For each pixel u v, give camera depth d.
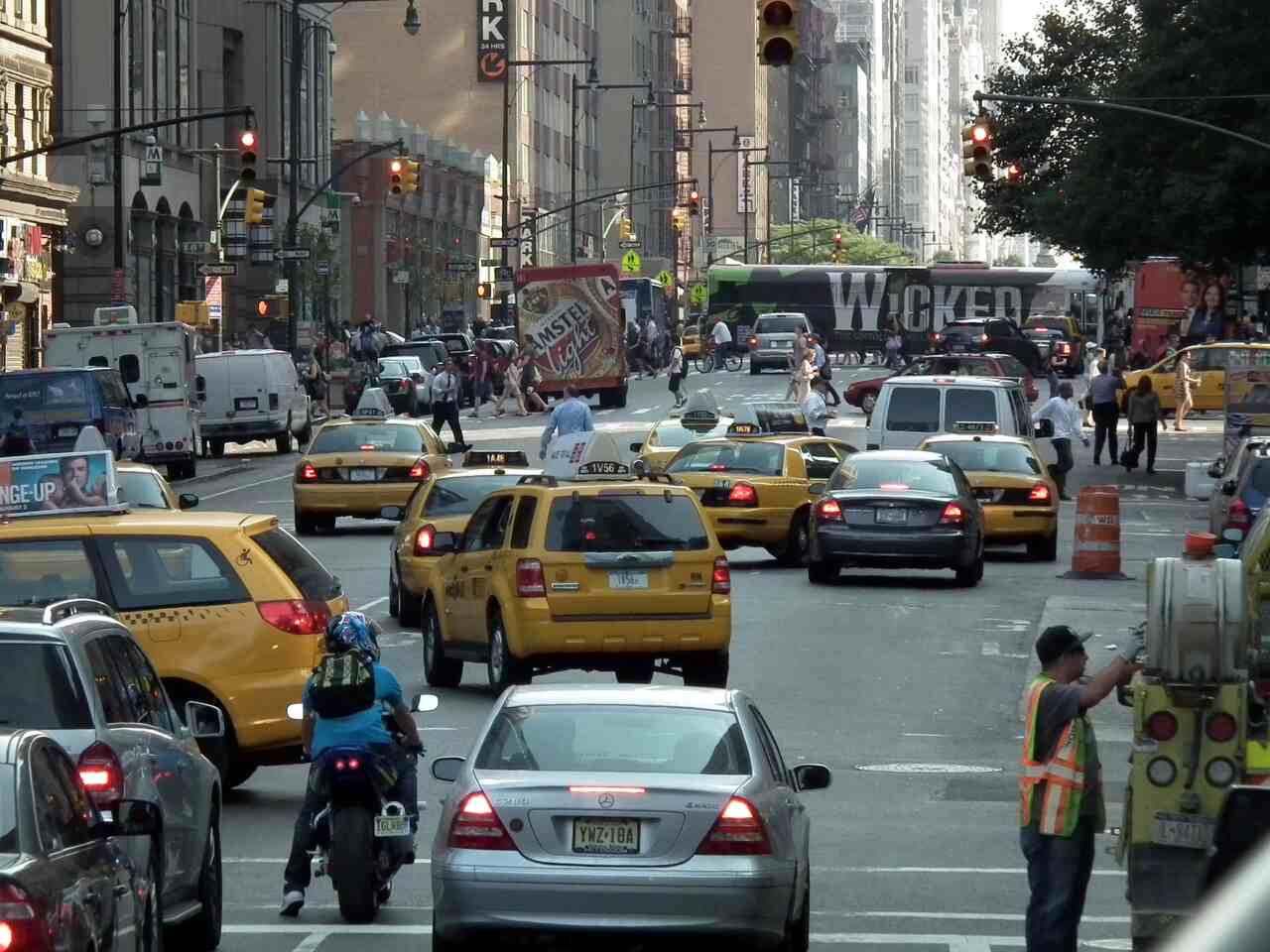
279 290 177.50
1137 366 181.38
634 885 25.61
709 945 25.86
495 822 26.05
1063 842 27.23
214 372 148.12
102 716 26.58
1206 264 144.38
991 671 61.19
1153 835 26.64
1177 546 94.44
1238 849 16.36
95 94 192.25
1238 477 67.19
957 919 33.00
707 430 106.69
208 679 40.09
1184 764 26.61
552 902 25.72
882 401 98.75
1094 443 148.75
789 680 59.47
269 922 32.47
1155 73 129.12
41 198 169.25
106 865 22.38
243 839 39.75
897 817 42.50
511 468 71.62
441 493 70.31
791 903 26.67
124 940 23.02
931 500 77.62
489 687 57.44
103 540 40.75
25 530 40.75
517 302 184.12
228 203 196.75
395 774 32.66
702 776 26.56
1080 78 175.75
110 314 133.00
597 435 87.31
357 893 32.03
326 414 182.88
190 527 41.06
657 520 52.56
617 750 27.06
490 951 26.38
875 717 54.44
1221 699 26.61
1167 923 26.56
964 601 75.38
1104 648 63.06
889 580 82.19
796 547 86.31
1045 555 88.25
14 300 165.62
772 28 48.84
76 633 27.11
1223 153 127.19
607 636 51.91
